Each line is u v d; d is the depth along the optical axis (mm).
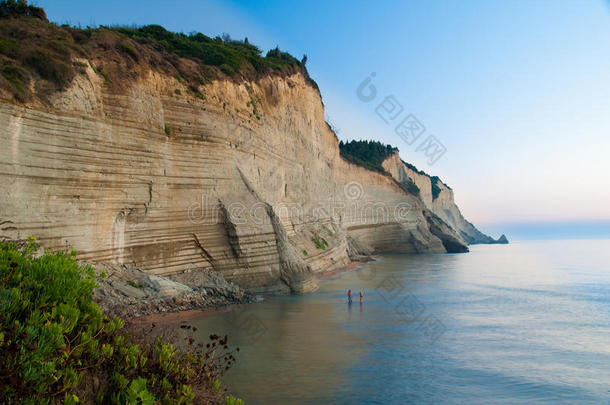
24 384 4297
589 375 14188
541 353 16750
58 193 18141
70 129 18641
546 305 28312
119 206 21547
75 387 5270
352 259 64750
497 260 72750
